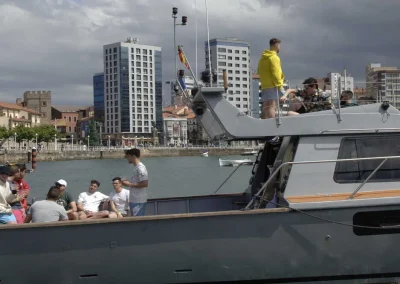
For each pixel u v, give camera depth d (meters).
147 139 170.38
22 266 6.76
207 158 106.44
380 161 7.46
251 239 7.03
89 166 83.69
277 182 7.91
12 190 8.99
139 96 170.00
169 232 6.95
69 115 192.50
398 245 7.21
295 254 7.07
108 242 6.87
